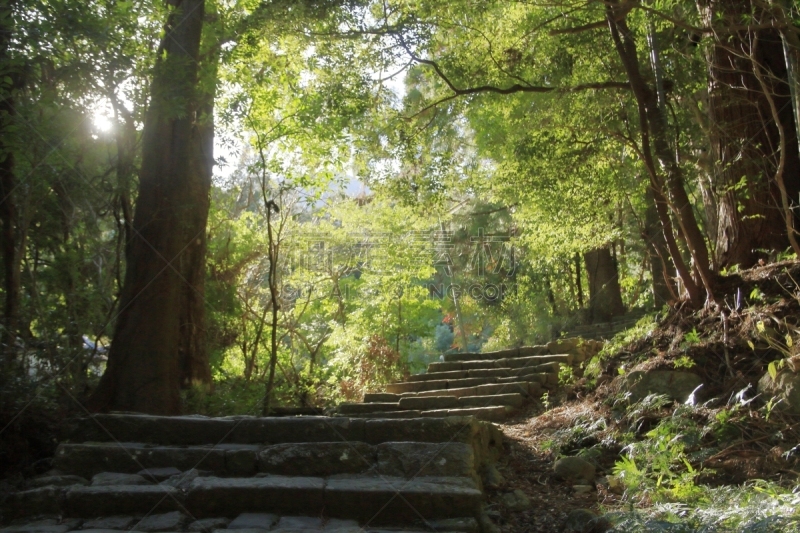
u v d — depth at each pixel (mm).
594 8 9180
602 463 5820
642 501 4895
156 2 6328
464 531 4082
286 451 4734
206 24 8891
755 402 5902
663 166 7633
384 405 8859
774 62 7688
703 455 5355
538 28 9156
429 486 4383
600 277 17219
